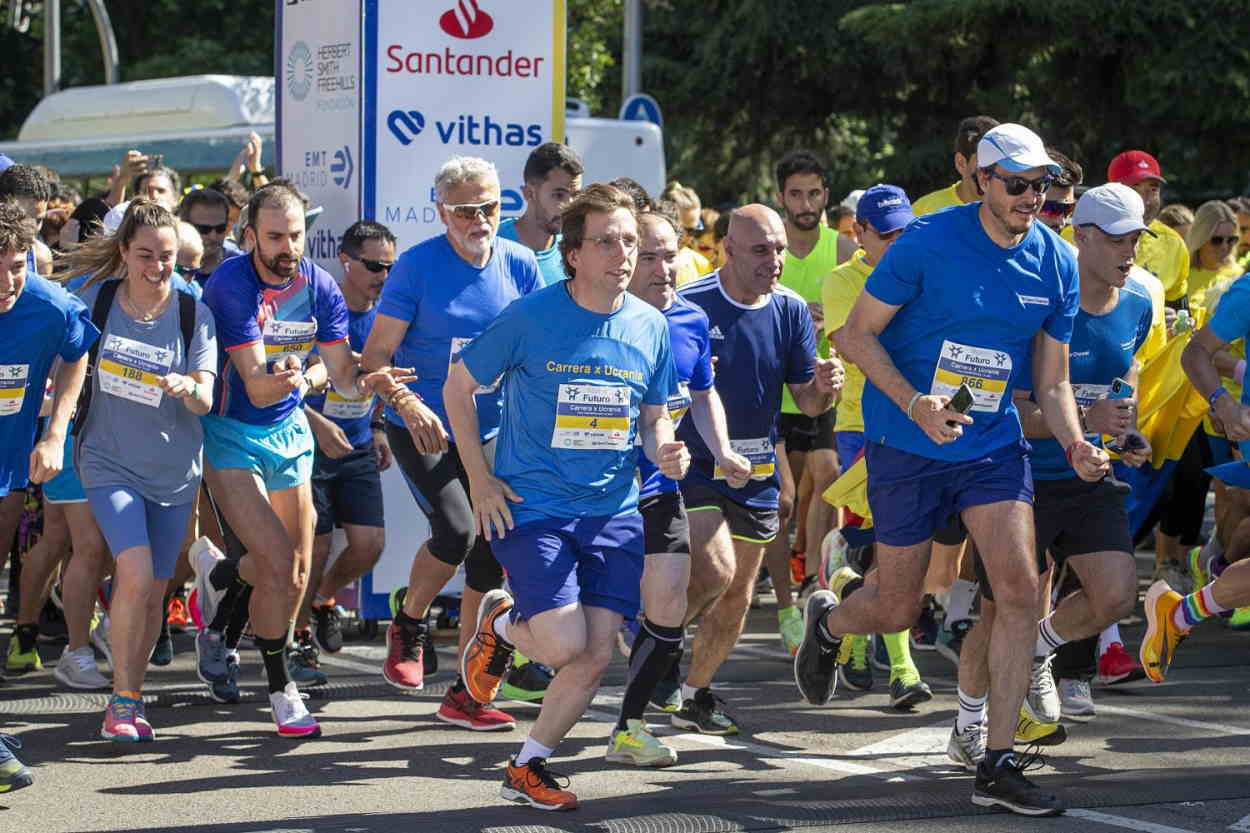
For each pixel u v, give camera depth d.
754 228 11.04
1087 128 37.78
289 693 11.05
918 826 8.85
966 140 12.51
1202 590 10.91
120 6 57.62
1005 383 9.39
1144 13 35.34
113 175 16.67
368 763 10.29
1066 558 10.67
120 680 10.60
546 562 8.91
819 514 16.47
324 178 15.52
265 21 57.84
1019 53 36.69
